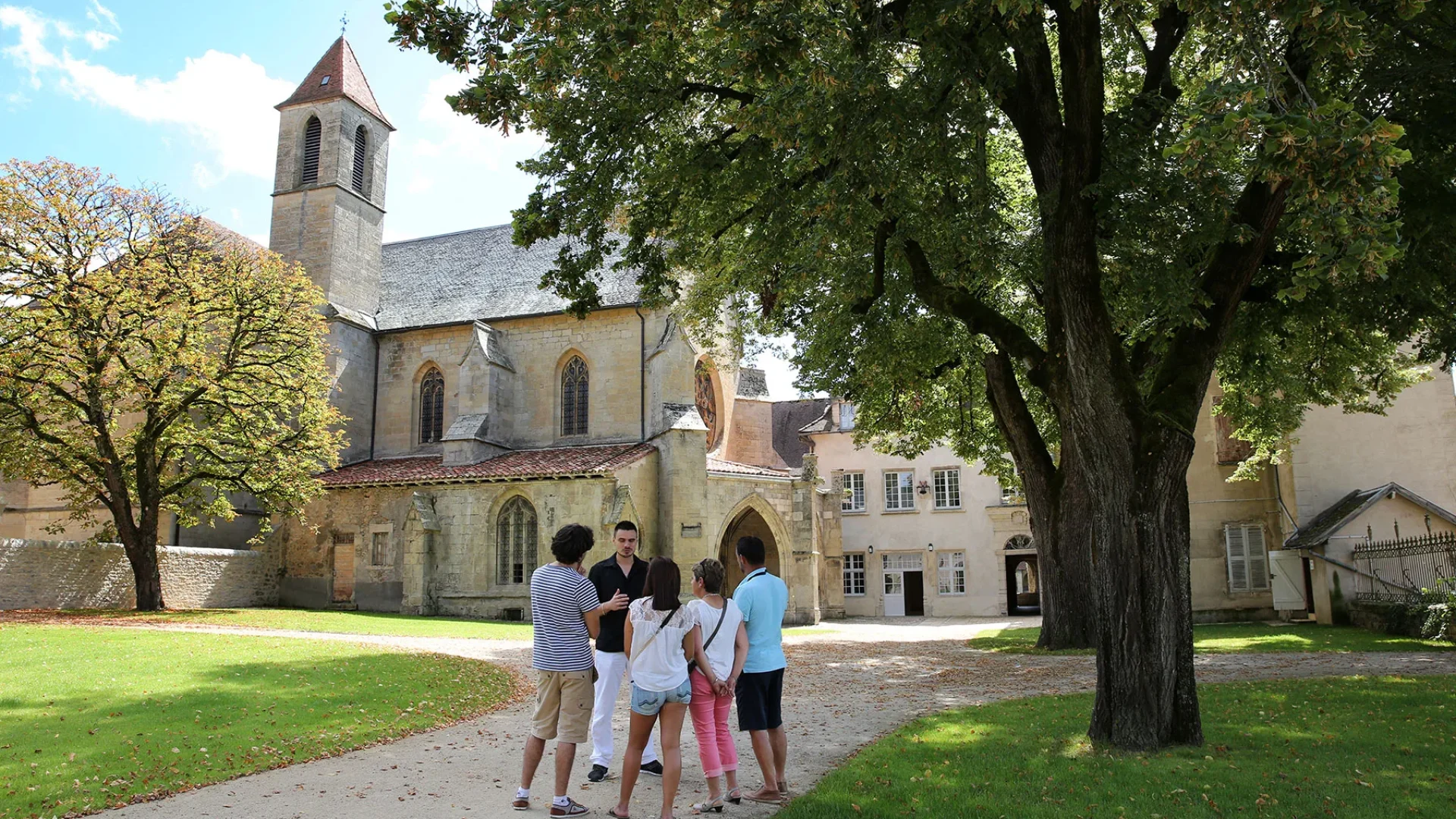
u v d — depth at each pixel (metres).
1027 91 11.02
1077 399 9.78
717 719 7.68
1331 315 16.78
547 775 8.96
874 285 14.34
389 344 41.94
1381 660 16.94
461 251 45.16
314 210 41.47
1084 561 21.41
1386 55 12.34
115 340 27.83
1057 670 17.12
